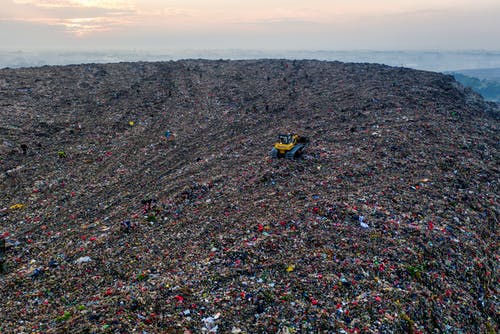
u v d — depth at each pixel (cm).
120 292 1053
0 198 1823
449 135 2391
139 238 1394
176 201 1672
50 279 1173
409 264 1164
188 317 926
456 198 1625
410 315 970
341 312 952
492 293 1192
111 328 871
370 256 1191
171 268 1177
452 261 1233
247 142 2538
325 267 1128
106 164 2267
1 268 1227
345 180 1788
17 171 2114
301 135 2559
